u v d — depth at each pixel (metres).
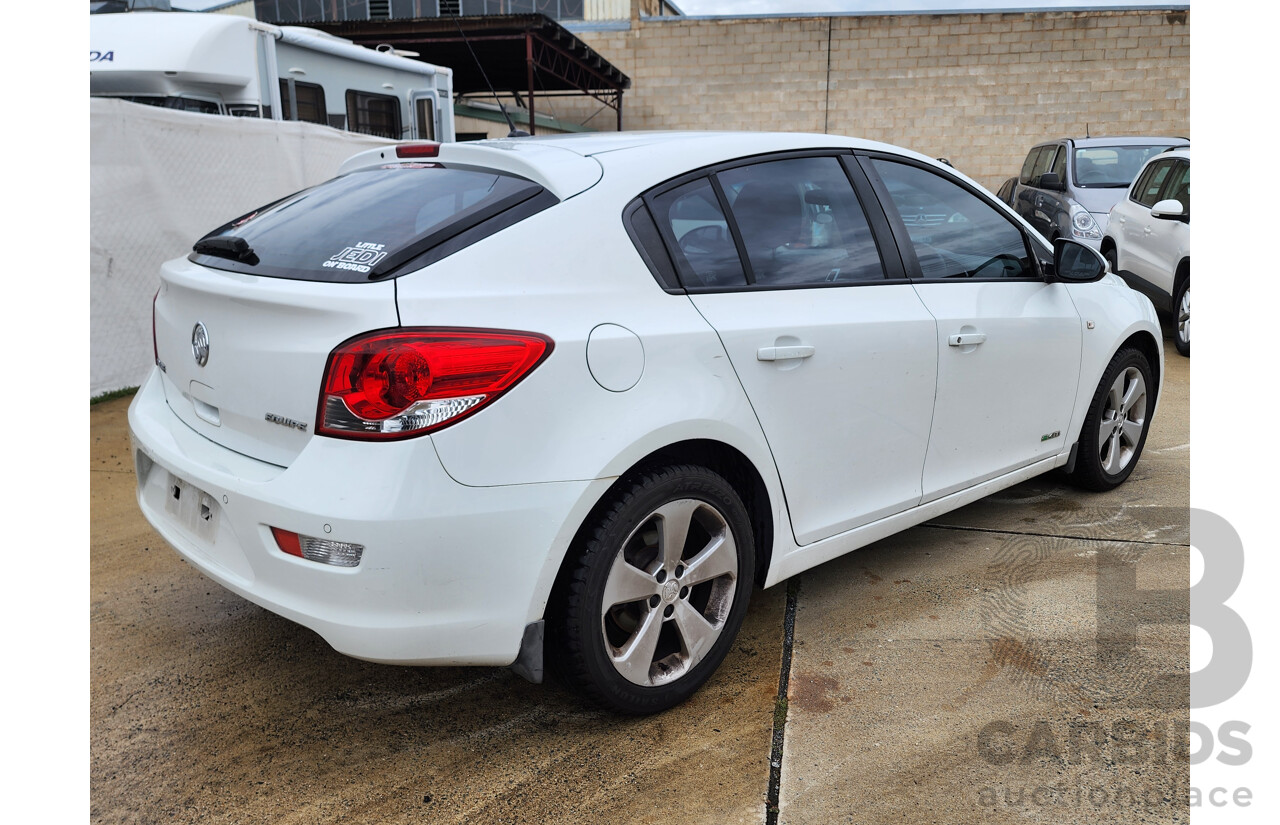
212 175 6.37
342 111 9.34
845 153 2.92
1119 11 18.45
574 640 2.17
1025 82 19.05
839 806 2.06
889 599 3.05
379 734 2.38
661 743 2.31
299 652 2.80
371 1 21.66
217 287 2.22
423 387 1.90
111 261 5.78
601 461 2.09
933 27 19.02
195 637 2.88
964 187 3.29
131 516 3.90
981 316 3.11
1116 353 3.83
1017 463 3.44
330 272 2.10
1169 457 4.51
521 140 2.70
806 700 2.48
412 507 1.90
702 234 2.47
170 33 7.50
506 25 13.97
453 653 2.04
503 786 2.16
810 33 19.31
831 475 2.71
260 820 2.06
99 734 2.38
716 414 2.31
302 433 2.03
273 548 2.03
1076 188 9.52
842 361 2.65
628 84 18.91
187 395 2.47
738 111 19.88
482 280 2.06
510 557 2.02
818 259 2.71
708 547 2.43
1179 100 18.73
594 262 2.22
